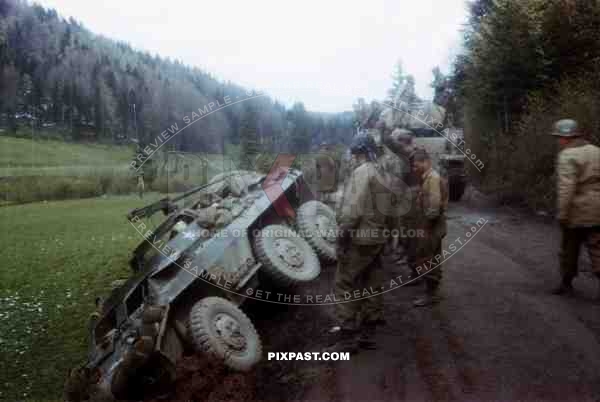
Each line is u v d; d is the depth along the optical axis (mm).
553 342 4387
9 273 9188
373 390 3934
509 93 13969
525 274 6344
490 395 3668
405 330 4953
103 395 4426
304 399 3973
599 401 3479
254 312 6184
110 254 10547
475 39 15742
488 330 4738
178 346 4867
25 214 15562
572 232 5277
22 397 5215
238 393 4207
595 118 9828
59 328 6930
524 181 11656
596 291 5582
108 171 20641
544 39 13281
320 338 5117
